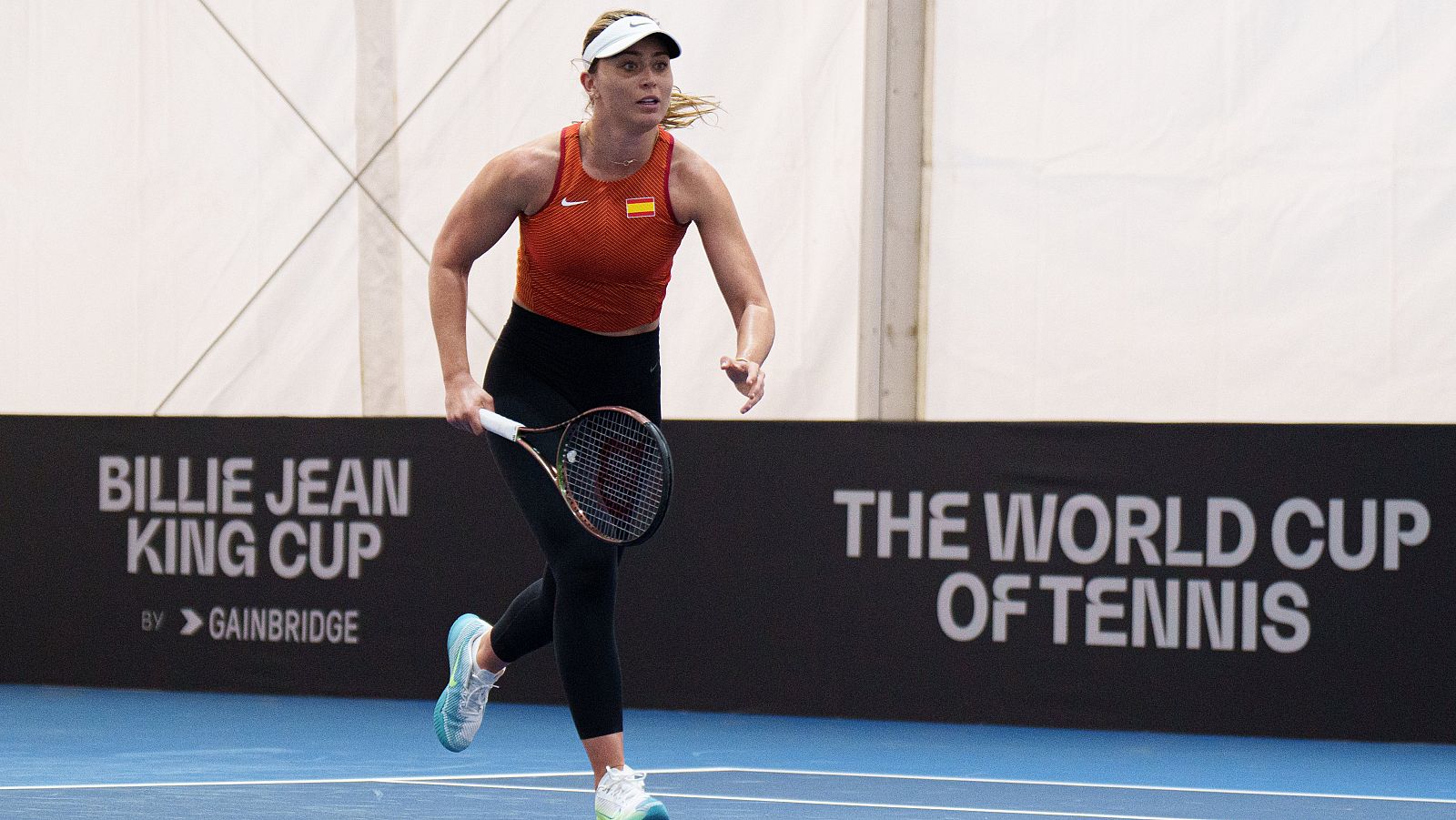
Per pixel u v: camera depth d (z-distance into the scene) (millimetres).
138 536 25969
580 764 18625
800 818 14922
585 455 12812
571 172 12367
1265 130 23703
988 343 24453
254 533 25516
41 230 27438
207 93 26875
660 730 21969
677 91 13367
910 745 20750
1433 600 21641
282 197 26594
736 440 23828
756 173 25062
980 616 22875
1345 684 21812
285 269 26594
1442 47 23250
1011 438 22844
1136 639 22375
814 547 23484
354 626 25062
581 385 12953
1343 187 23484
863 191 24672
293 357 26562
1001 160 24406
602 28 11953
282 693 25281
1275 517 22031
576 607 12594
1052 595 22656
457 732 14586
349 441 25219
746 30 25109
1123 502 22453
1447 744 21531
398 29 26219
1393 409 23359
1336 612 21875
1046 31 24297
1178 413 23953
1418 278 23297
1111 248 24141
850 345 24719
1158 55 24000
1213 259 23844
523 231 12719
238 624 25516
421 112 26125
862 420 23594
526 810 15070
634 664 24078
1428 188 23266
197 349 26891
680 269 25281
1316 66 23578
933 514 23078
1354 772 19016
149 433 25953
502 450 12898
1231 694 22078
